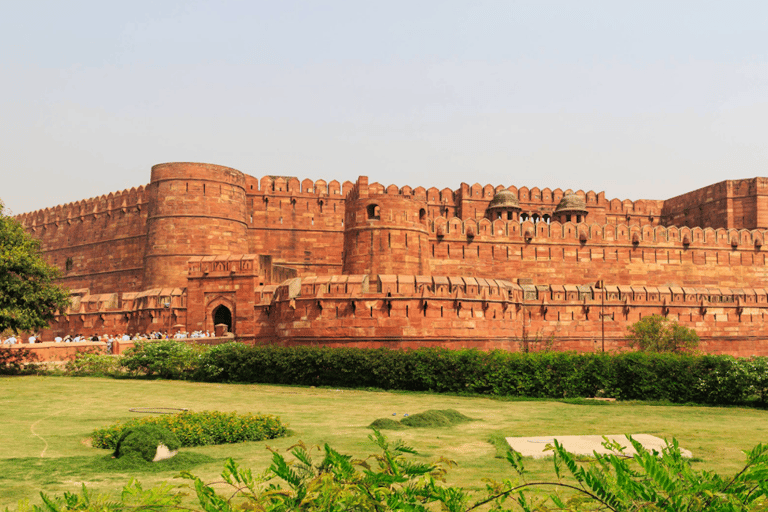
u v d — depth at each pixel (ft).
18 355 95.76
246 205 177.47
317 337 106.52
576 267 165.89
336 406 65.72
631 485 13.00
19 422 50.31
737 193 189.16
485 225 163.12
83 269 200.13
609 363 78.13
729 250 173.99
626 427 52.49
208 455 38.19
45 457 36.68
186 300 132.77
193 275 126.41
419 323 106.32
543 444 41.63
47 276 99.96
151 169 168.35
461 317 109.70
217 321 130.82
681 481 13.02
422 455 38.52
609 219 214.90
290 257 180.24
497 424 53.72
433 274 157.69
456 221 161.79
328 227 184.03
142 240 181.78
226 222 165.89
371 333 105.29
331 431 48.62
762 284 174.29
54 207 216.74
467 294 111.45
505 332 118.73
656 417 60.29
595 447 40.40
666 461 13.52
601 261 167.22
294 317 109.09
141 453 35.65
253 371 89.81
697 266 171.53
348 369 85.51
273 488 13.98
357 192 142.61
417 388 83.71
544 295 135.95
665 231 171.63
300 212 182.80
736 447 42.52
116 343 104.42
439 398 75.31
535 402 73.20
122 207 188.34
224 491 28.91
